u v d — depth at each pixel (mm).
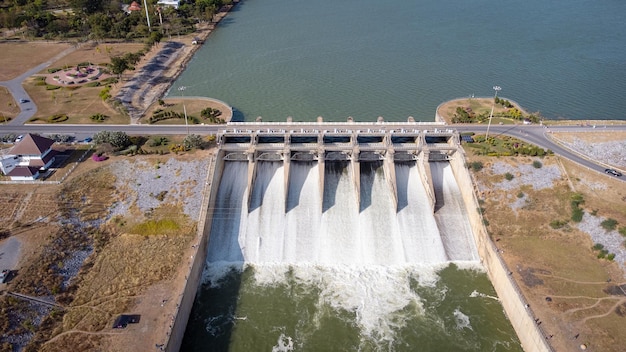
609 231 95062
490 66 183000
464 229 105750
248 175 110250
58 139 117750
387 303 90812
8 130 124250
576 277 88188
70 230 94125
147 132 122812
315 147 112438
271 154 114188
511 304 86500
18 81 160875
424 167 112250
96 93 150625
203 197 103125
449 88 165000
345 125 122188
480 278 96812
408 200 110688
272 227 105500
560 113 147500
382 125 122875
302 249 102500
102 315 79625
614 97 157375
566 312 81312
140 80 167625
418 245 103312
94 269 88125
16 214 96188
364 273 97938
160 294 83625
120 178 106188
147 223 97938
